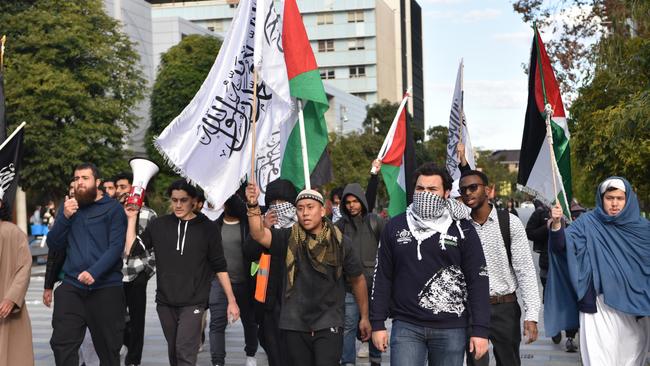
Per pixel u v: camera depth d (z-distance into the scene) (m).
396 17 134.12
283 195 7.92
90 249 7.73
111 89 34.09
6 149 7.40
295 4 8.44
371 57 116.38
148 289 21.02
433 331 5.78
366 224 9.62
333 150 56.00
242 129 7.88
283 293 6.37
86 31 32.09
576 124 19.45
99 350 7.83
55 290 7.82
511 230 6.75
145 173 8.14
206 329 13.73
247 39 7.97
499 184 121.44
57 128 31.75
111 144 34.03
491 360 10.31
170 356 7.89
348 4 116.31
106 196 7.96
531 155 8.33
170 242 7.82
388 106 78.62
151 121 47.69
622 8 13.80
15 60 30.62
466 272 5.80
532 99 8.32
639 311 6.91
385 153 11.62
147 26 57.97
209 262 7.91
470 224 5.87
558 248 7.03
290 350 6.36
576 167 22.20
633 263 6.98
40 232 38.59
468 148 10.64
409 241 5.82
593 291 7.05
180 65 47.16
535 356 10.75
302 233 6.31
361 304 6.52
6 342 6.95
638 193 17.95
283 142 9.01
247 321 9.52
